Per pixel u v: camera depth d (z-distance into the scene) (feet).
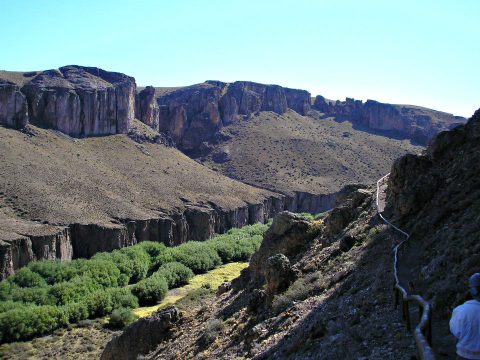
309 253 112.78
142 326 116.78
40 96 493.77
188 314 124.06
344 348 49.57
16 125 447.83
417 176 99.71
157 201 447.42
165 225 409.28
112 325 224.53
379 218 97.96
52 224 327.06
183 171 556.51
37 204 342.64
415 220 83.46
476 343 29.37
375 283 65.21
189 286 299.38
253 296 96.22
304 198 613.93
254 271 124.67
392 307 55.42
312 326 63.36
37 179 374.02
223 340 87.76
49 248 303.89
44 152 428.15
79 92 528.63
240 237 416.05
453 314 30.78
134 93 645.10
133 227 378.73
